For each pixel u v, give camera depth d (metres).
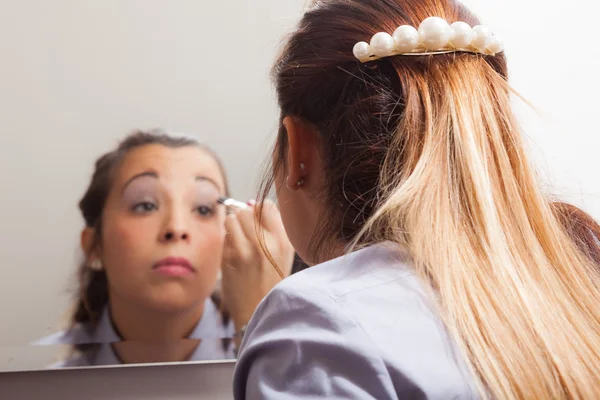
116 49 1.07
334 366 0.34
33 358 1.03
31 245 1.03
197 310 1.09
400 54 0.44
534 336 0.36
